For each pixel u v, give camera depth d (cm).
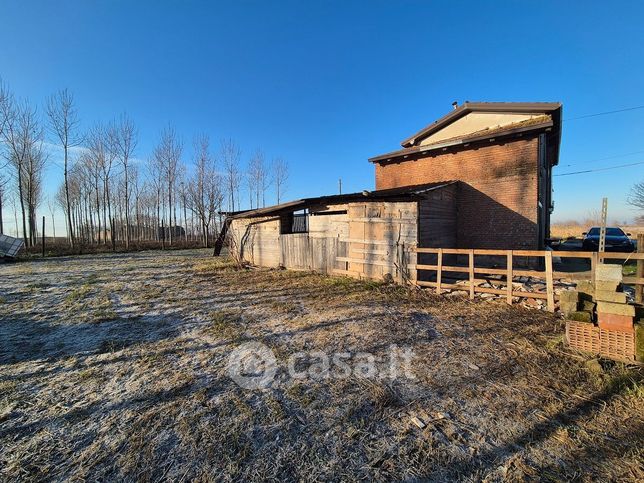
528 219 1070
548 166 1495
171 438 266
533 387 340
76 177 3103
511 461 237
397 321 565
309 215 1108
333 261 1041
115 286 927
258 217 1290
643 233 489
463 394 329
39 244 2580
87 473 229
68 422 289
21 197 2167
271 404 314
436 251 785
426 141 1513
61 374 385
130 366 404
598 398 318
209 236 3234
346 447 253
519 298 678
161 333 525
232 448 253
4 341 495
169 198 2792
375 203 928
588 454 243
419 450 249
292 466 234
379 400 318
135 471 231
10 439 267
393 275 891
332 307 664
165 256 1880
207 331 530
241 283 950
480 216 1165
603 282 403
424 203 922
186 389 345
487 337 484
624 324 389
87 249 2217
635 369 367
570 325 429
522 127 1052
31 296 805
